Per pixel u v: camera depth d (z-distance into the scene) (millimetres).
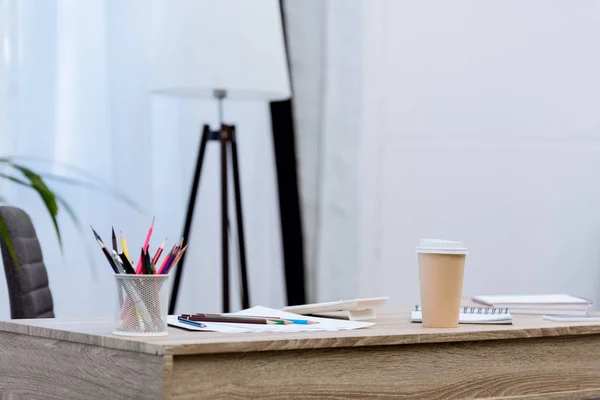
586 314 2072
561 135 4098
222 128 3656
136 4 3924
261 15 3406
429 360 1494
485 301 2244
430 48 4195
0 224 1935
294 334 1404
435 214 4191
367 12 4156
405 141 4199
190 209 3701
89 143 3840
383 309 2201
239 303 4191
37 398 1489
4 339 1573
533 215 4117
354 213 4176
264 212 4273
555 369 1667
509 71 4137
